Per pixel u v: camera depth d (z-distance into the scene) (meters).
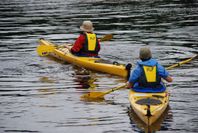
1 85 23.41
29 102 20.38
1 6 65.06
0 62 28.83
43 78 24.81
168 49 32.00
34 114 18.66
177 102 19.70
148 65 19.19
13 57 30.39
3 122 17.72
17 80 24.39
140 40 35.91
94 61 27.06
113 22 46.78
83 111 18.94
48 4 66.81
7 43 35.88
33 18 51.25
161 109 17.52
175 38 36.53
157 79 19.23
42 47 29.69
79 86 23.09
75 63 28.06
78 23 46.41
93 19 49.25
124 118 17.88
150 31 40.50
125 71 24.64
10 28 44.31
